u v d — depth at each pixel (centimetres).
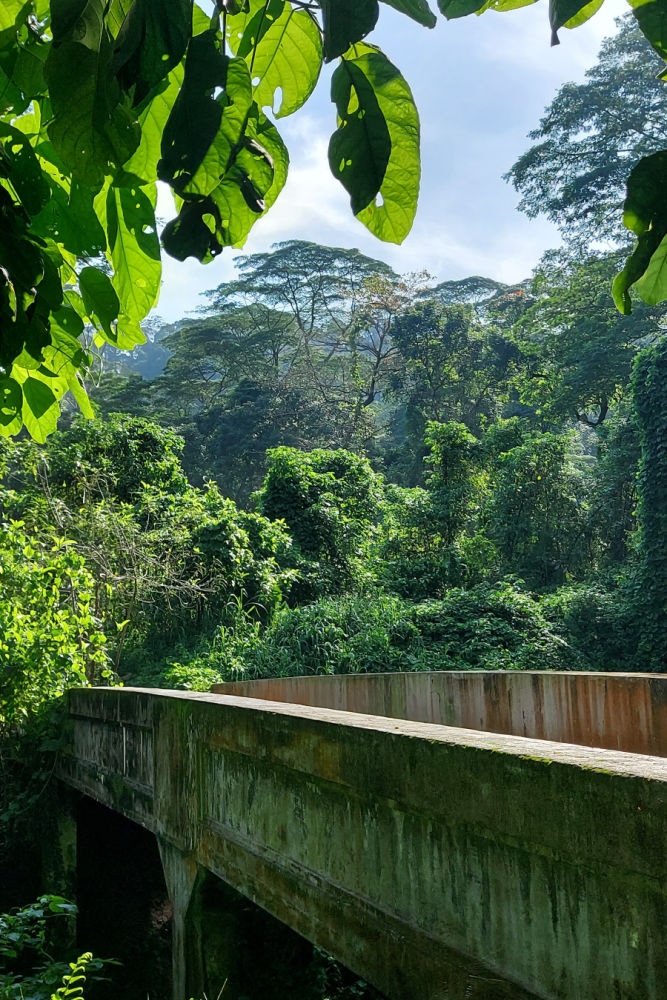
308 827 324
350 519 1858
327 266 5550
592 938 197
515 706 610
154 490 1633
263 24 115
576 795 199
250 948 440
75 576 789
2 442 1341
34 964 600
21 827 689
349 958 295
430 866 254
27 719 693
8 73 126
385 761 271
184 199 113
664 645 1684
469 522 2217
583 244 3478
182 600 1273
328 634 1290
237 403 4544
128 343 166
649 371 1831
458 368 4366
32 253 136
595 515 2198
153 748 501
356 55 115
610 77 3262
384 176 119
